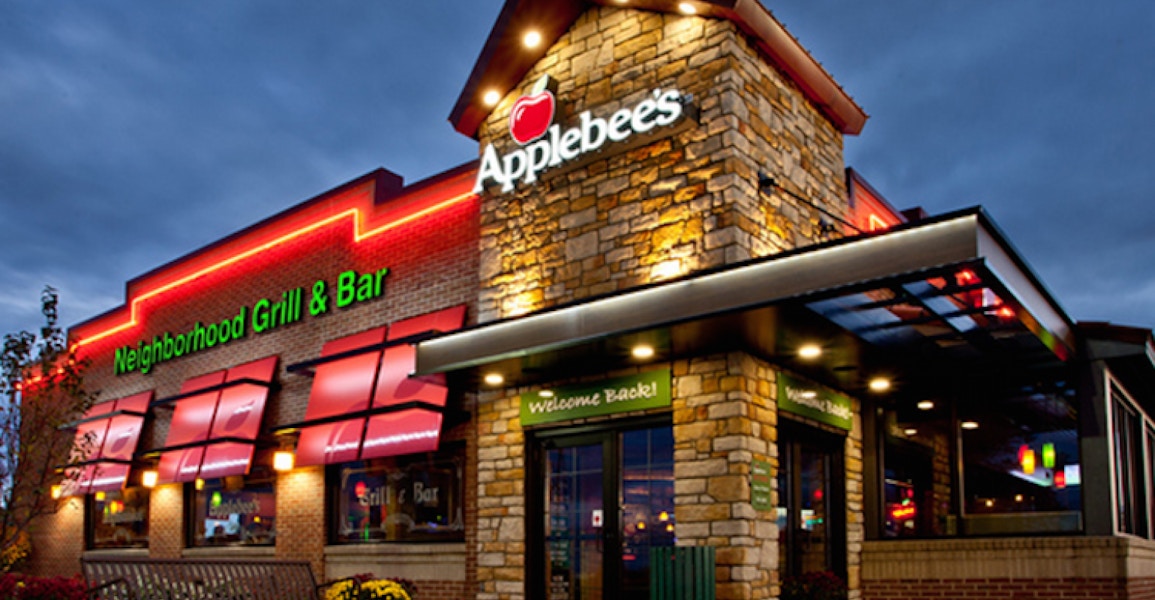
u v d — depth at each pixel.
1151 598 11.81
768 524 10.54
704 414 10.59
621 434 11.58
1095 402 11.26
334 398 14.67
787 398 11.27
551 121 12.27
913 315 10.71
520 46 12.74
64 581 9.54
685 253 10.81
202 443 16.67
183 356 18.86
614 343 10.20
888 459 12.94
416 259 14.45
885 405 13.06
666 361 11.03
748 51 11.39
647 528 11.08
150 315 19.97
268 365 16.52
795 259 8.64
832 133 13.37
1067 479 11.42
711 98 10.99
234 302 17.80
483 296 12.81
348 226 15.75
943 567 11.77
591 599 11.38
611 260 11.49
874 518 12.73
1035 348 10.95
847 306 9.23
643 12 11.85
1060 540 10.98
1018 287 8.83
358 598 10.72
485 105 13.36
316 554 14.83
